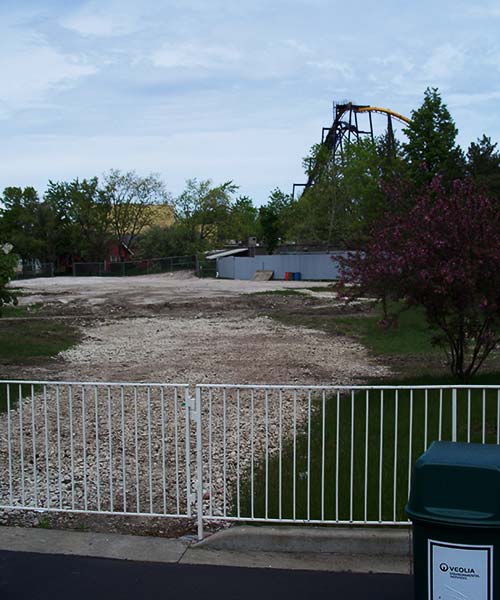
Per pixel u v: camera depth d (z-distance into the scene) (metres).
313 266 57.31
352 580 4.95
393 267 11.04
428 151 53.81
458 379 12.44
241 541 5.50
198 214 85.94
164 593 4.75
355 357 17.70
